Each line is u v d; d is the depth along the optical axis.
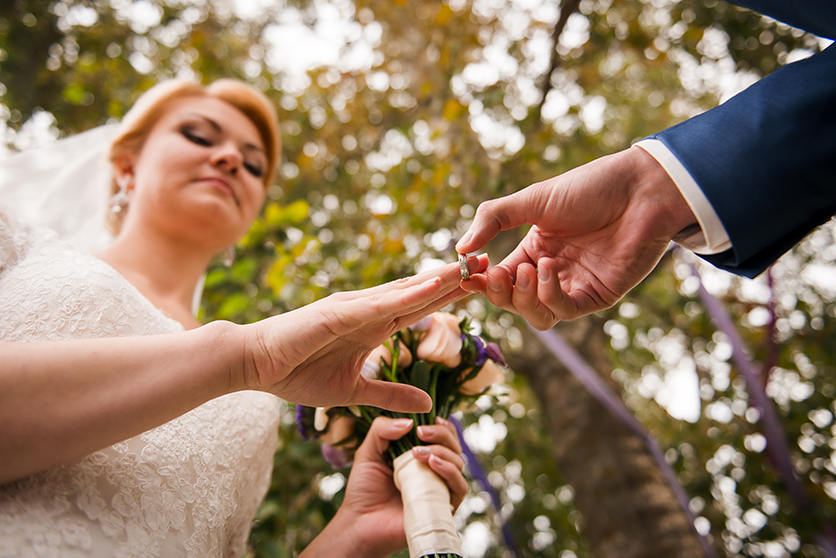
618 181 1.01
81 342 0.85
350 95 5.11
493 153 4.00
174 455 1.11
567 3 4.36
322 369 0.99
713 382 4.70
